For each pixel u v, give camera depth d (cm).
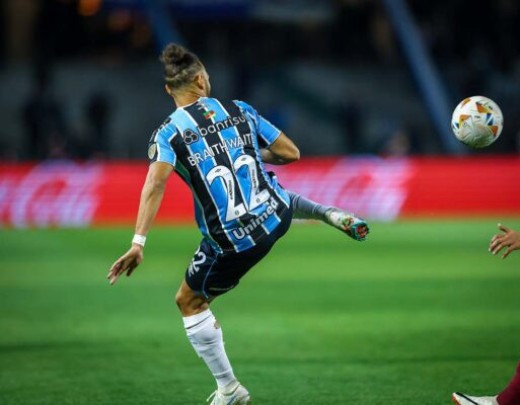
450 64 9456
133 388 2583
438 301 3962
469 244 5922
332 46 9831
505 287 4312
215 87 9419
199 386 2603
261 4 9112
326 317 3650
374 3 9738
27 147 8794
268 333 3356
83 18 9562
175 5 9012
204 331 2142
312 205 2144
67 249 5834
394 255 5497
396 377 2667
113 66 9512
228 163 2056
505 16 9525
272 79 9606
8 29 9538
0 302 4053
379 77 9644
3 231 6912
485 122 2077
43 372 2781
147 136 9250
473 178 7525
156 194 2020
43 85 8812
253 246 2064
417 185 7512
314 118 9519
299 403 2411
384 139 9112
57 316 3725
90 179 7406
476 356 2923
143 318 3675
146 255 5509
